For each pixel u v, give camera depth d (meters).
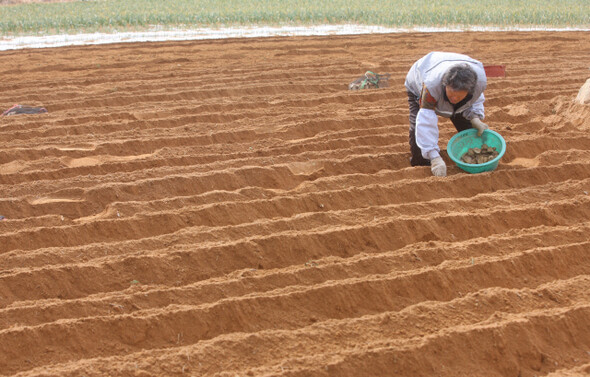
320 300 3.66
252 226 4.53
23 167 5.91
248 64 11.50
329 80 9.85
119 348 3.29
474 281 3.87
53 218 4.77
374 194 5.10
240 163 5.90
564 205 4.84
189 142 6.73
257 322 3.51
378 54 12.76
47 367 3.08
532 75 9.98
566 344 3.30
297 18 18.75
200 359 3.07
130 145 6.54
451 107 5.08
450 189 5.24
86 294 3.87
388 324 3.37
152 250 4.25
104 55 12.91
